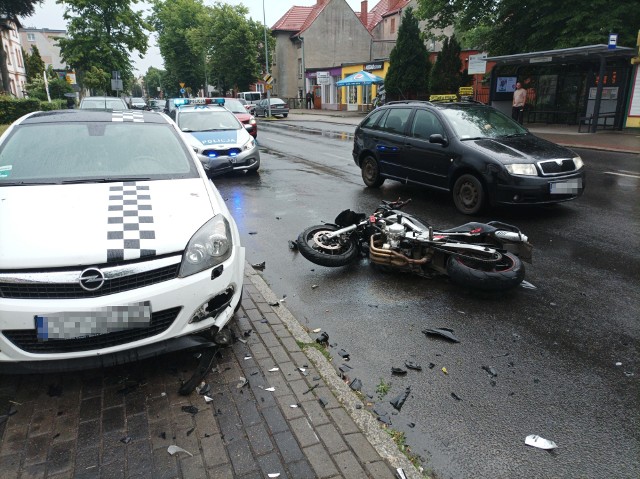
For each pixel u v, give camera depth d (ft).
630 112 62.54
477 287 15.35
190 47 194.08
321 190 33.06
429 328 13.92
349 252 18.43
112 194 11.78
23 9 116.88
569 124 71.36
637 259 18.81
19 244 9.84
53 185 12.05
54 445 9.12
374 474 8.49
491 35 81.30
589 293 15.94
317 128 84.28
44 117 15.16
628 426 9.79
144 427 9.61
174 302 10.22
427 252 16.94
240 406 10.23
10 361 9.64
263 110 120.37
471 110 28.58
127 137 14.65
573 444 9.32
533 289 16.37
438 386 11.22
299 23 176.55
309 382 11.12
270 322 13.93
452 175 26.25
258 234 23.45
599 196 28.99
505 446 9.31
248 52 156.97
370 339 13.41
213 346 11.18
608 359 12.19
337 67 140.56
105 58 129.70
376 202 29.27
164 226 10.83
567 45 65.92
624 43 63.21
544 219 24.54
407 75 95.81
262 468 8.57
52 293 9.59
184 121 39.52
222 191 33.22
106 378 11.22
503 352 12.60
